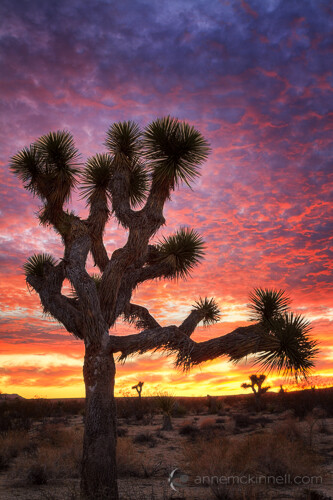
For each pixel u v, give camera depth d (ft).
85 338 23.91
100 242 29.09
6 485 26.76
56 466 30.45
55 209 29.60
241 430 53.52
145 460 35.06
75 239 26.37
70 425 67.87
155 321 28.86
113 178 29.01
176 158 26.94
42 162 30.32
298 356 22.77
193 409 102.99
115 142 30.50
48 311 26.50
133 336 23.71
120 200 27.96
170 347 24.58
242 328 25.08
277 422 58.13
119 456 32.12
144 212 27.12
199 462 28.48
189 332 28.17
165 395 63.05
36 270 29.55
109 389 22.58
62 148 30.19
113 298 25.00
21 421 62.34
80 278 23.93
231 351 23.65
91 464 21.01
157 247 31.60
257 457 28.30
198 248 30.58
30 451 38.68
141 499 21.22
